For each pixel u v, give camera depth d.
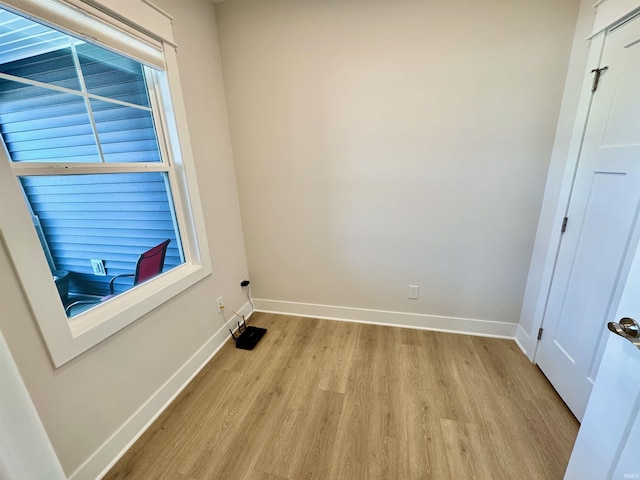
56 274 1.38
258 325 2.41
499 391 1.61
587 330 1.34
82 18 1.09
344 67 1.85
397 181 2.00
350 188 2.10
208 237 1.94
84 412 1.16
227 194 2.17
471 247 2.00
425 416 1.47
